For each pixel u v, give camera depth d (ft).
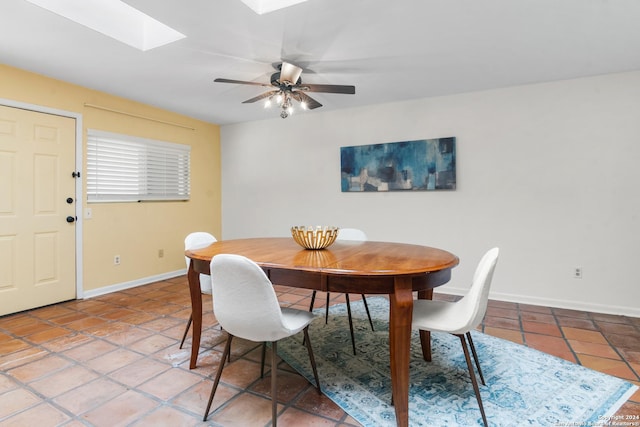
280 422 5.08
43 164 10.39
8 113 9.56
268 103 9.94
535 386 6.01
